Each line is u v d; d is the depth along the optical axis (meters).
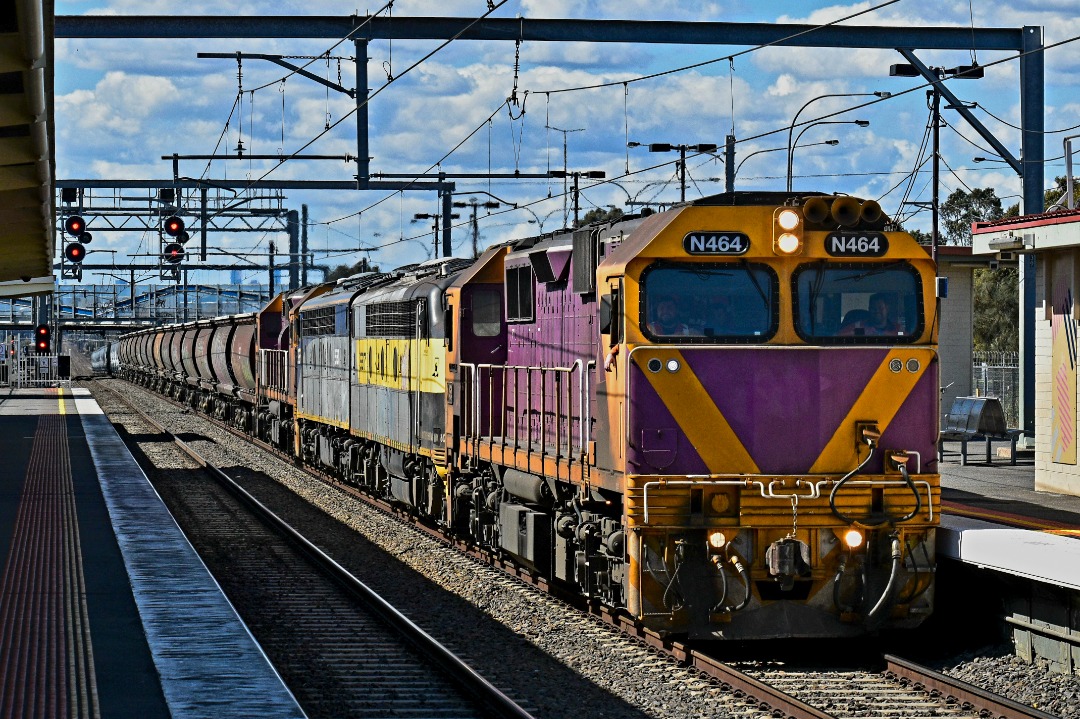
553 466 26.53
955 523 30.61
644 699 20.11
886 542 22.42
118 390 149.62
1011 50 49.41
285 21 45.91
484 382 32.38
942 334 65.62
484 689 19.78
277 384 66.69
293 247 96.56
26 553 29.97
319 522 42.19
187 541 32.06
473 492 33.19
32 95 28.00
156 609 23.22
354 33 45.91
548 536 27.95
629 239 23.30
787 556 21.86
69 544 31.48
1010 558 22.62
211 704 16.89
